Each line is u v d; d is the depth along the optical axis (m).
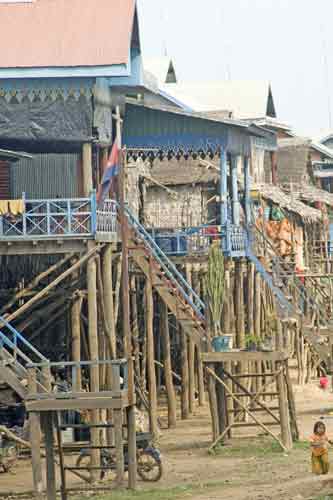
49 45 49.78
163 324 56.81
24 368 43.34
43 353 53.50
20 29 50.94
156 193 68.19
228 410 49.88
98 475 42.91
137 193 66.62
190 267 59.97
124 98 54.75
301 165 97.38
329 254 91.12
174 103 74.88
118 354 56.03
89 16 51.41
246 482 41.72
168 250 58.38
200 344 49.88
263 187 81.50
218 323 49.41
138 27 51.34
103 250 46.41
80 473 44.88
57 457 47.62
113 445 42.97
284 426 48.44
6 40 50.09
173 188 68.12
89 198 46.25
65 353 53.53
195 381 65.50
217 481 42.19
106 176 45.25
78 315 47.94
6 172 52.69
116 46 49.41
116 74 48.75
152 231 58.12
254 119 93.44
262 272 60.56
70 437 48.59
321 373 74.50
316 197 91.56
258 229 63.12
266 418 57.16
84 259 45.16
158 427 55.56
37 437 39.19
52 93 49.00
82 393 39.00
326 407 62.16
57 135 49.00
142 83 51.84
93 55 49.03
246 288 64.38
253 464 45.62
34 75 48.56
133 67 51.75
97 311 47.66
